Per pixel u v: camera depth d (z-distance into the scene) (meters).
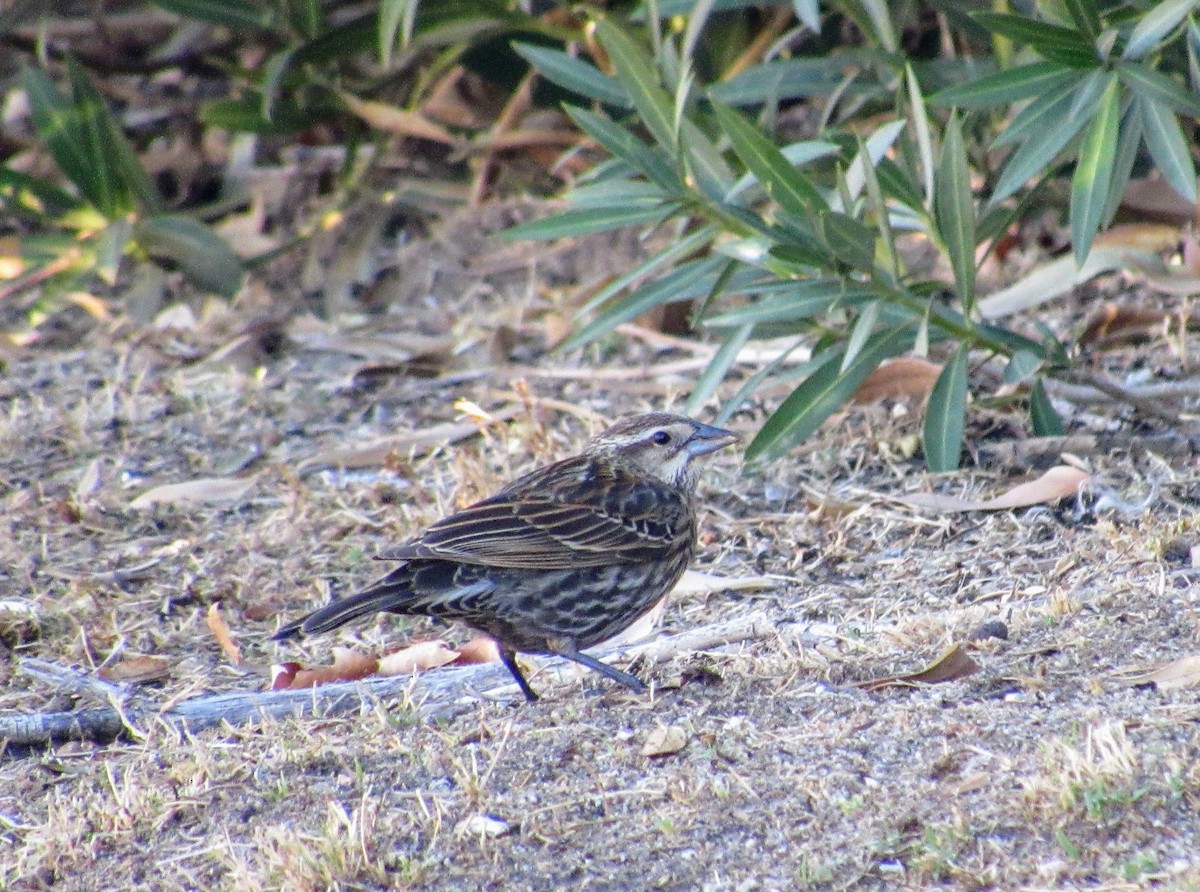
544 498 8.97
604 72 15.37
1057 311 13.58
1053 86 10.34
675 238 14.66
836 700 7.82
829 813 6.75
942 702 7.62
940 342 11.66
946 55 14.90
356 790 7.37
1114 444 10.98
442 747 7.71
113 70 17.91
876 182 9.77
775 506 10.96
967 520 10.34
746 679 8.22
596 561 8.83
